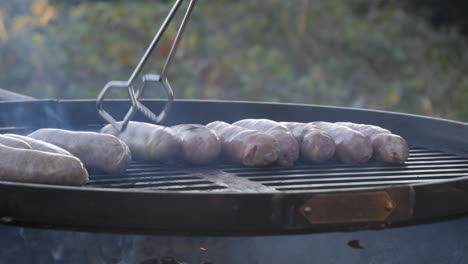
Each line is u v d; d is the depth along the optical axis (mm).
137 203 1200
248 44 6152
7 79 4957
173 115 2580
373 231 1468
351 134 1827
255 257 1441
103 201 1205
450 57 7398
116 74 5242
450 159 2004
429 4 8547
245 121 1946
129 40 5695
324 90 5566
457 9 8461
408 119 2291
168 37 5582
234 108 2596
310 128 1855
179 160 1840
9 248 1385
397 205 1290
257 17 6555
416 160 1979
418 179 1712
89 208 1212
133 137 1791
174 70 5363
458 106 5980
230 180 1634
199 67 5492
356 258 1478
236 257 1431
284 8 6719
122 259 1404
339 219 1255
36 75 5059
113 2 6555
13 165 1430
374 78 6176
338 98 5570
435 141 2193
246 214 1213
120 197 1200
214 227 1216
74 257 1407
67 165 1432
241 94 5258
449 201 1347
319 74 5891
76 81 5109
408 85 6125
